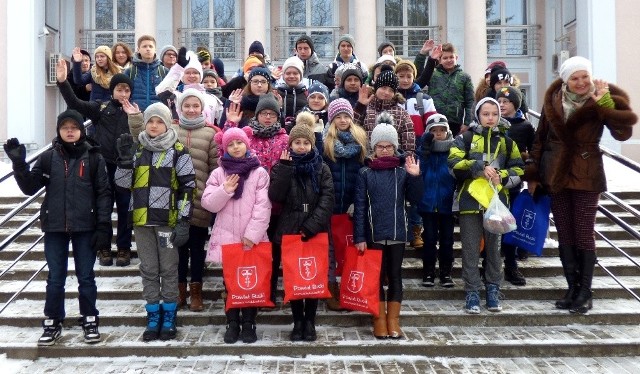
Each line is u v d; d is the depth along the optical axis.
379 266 4.62
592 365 4.31
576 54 16.17
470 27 15.84
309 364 4.32
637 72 15.04
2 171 10.72
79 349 4.41
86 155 4.46
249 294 4.45
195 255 5.05
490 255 5.02
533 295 5.39
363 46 15.65
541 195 5.27
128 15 18.16
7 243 4.67
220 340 4.55
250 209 4.52
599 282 5.70
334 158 4.96
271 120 5.03
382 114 5.09
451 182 5.31
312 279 4.45
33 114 15.38
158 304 4.62
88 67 7.95
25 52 15.34
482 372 4.18
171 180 4.50
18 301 5.40
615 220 5.07
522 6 18.23
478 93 6.93
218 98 6.48
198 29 18.00
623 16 15.02
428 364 4.34
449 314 4.93
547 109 4.95
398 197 4.67
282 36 17.91
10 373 4.17
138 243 4.56
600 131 4.84
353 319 4.95
